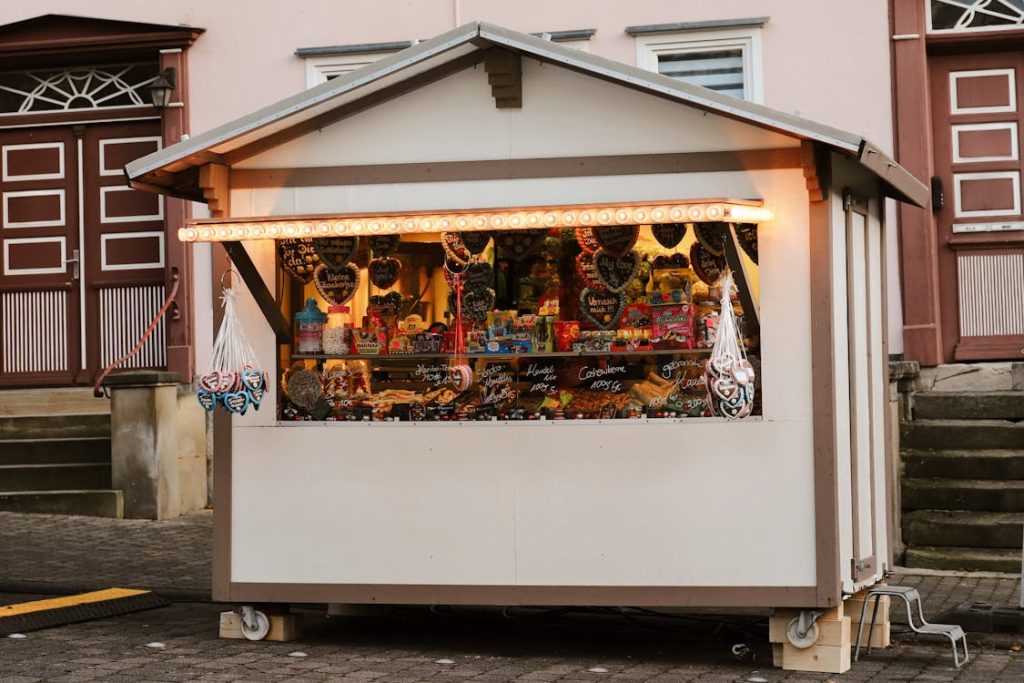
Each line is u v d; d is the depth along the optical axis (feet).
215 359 24.77
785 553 22.84
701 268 23.93
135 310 44.75
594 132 23.82
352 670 22.62
